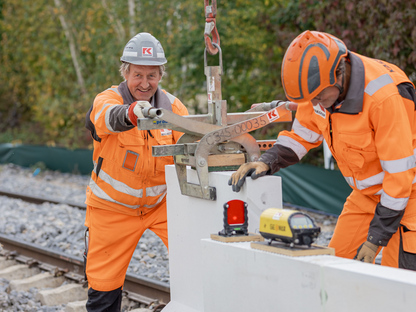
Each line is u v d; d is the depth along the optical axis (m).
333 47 2.61
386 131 2.63
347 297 2.02
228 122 3.47
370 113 2.67
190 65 15.16
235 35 13.41
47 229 8.13
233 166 3.32
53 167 15.71
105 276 3.85
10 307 5.35
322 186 8.73
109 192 3.77
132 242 3.90
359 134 2.75
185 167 3.33
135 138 3.69
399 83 2.71
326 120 2.95
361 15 9.78
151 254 6.61
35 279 5.94
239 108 14.40
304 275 2.16
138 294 5.32
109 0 17.17
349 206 3.26
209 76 3.36
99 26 17.94
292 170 9.33
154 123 3.10
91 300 3.93
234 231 2.67
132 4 16.53
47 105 19.59
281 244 2.36
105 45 17.48
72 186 13.37
